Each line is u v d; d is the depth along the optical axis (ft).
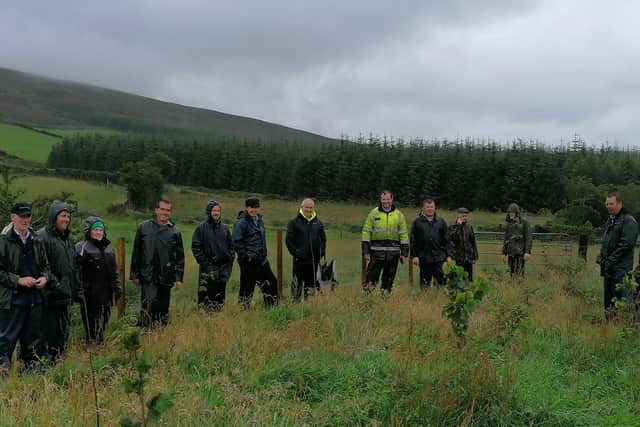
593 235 87.35
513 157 208.33
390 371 17.46
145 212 162.61
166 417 13.82
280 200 228.84
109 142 341.00
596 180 195.11
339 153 247.09
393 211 33.09
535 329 24.12
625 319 23.63
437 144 243.40
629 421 15.03
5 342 20.38
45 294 21.49
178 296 38.58
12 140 400.67
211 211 29.91
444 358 18.16
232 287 43.93
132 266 26.89
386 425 14.30
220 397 15.78
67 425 13.70
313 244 32.01
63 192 31.94
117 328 11.86
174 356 19.45
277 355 19.33
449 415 14.49
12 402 14.84
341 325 23.39
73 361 20.11
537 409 15.19
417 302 28.96
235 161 280.92
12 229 20.86
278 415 14.69
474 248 38.27
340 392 16.48
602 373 19.39
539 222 142.51
